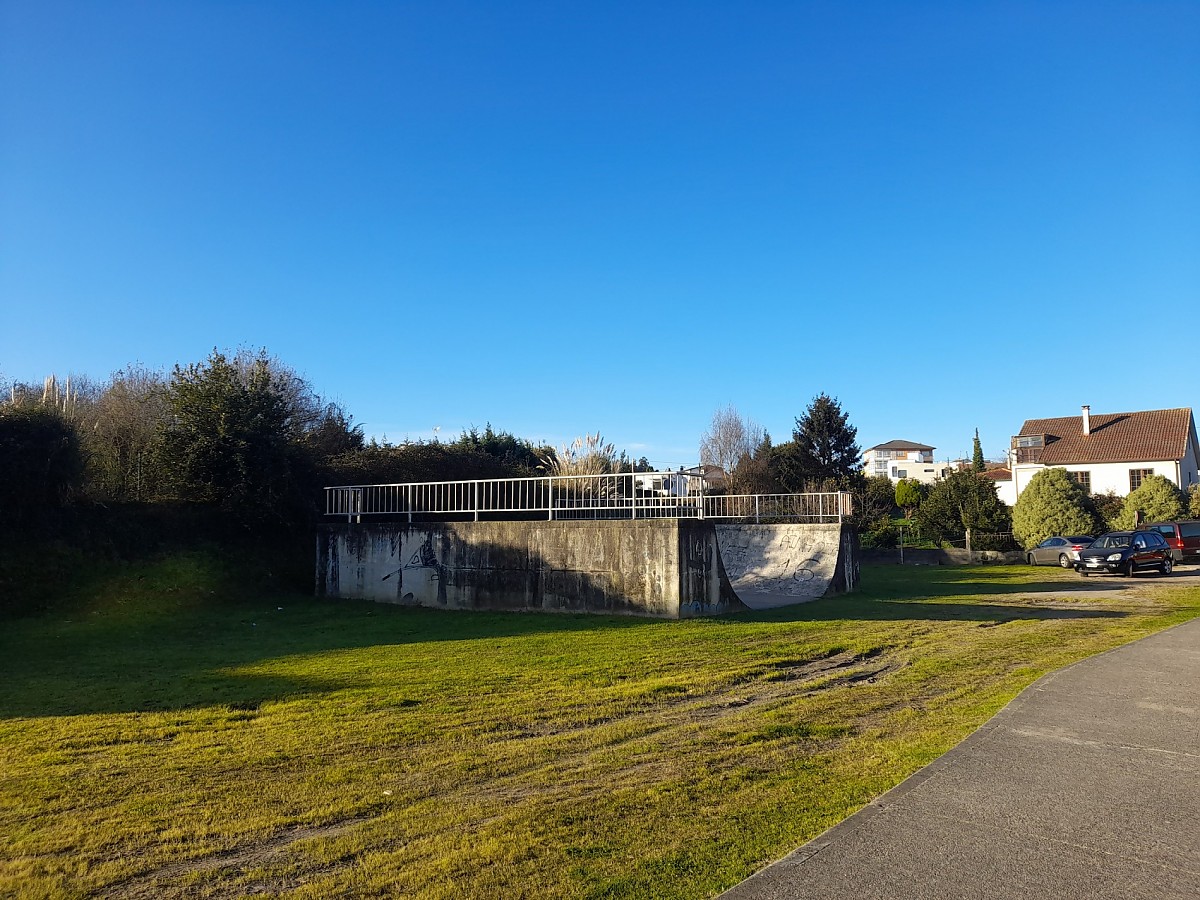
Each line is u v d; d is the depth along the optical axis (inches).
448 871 154.9
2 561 618.2
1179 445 1870.1
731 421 2212.1
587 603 573.0
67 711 299.7
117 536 701.3
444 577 640.4
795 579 780.0
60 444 673.0
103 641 485.7
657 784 206.1
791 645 433.4
